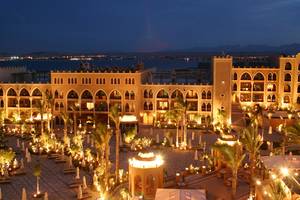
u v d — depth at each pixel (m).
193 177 68.00
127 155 85.44
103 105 114.19
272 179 51.75
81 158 78.50
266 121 107.62
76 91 114.25
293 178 49.59
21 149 89.31
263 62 153.12
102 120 113.94
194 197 47.78
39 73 148.75
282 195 45.84
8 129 106.38
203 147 88.62
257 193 54.84
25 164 78.69
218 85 111.56
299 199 45.75
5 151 73.25
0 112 107.19
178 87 113.44
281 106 121.75
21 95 117.00
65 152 85.94
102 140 62.16
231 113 112.81
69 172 72.88
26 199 60.34
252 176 55.81
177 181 64.94
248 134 56.16
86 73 113.62
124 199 57.34
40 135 97.44
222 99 111.62
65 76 114.19
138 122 109.38
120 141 93.94
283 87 121.88
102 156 67.25
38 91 116.69
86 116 114.62
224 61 110.75
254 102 123.75
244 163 72.75
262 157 59.56
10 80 135.75
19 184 67.38
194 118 110.12
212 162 73.00
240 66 126.94
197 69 156.38
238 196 58.94
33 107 116.88
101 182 61.59
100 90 113.81
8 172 72.00
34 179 69.88
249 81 123.62
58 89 114.75
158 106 114.81
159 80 136.25
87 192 62.62
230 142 69.56
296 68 120.44
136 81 112.81
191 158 81.81
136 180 59.41
